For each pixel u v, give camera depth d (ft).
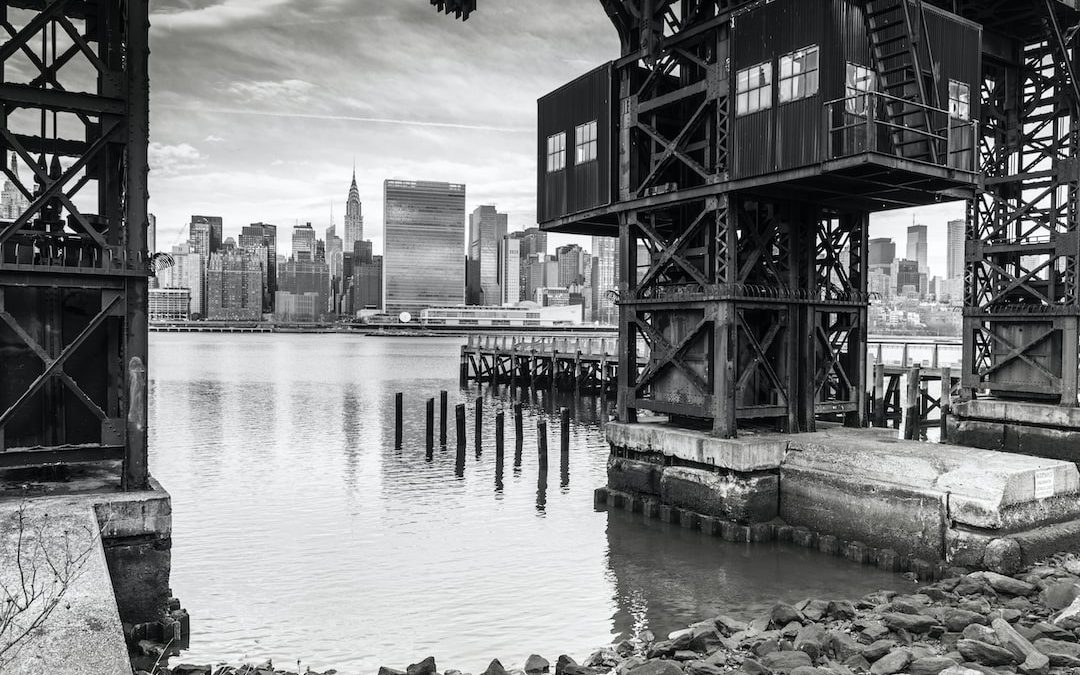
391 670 33.55
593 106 70.54
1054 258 78.43
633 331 67.82
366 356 448.65
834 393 78.79
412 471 90.17
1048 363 79.36
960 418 83.66
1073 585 37.47
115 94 37.17
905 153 55.67
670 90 68.74
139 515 34.71
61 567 27.35
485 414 151.84
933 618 35.19
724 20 58.65
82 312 39.01
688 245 66.64
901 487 48.57
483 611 44.50
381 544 58.65
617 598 46.01
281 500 74.08
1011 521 44.14
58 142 42.06
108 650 23.08
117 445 36.78
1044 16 76.07
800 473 54.90
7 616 22.43
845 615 37.73
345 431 124.77
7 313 35.01
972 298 84.84
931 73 54.75
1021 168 82.99
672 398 64.23
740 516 55.42
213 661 37.22
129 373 36.65
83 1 41.78
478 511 69.62
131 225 37.01
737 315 58.23
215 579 50.39
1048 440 76.74
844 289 65.51
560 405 168.04
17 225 34.96
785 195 59.11
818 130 51.47
